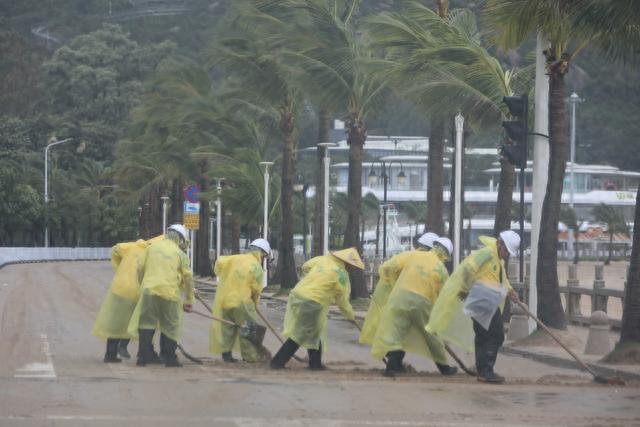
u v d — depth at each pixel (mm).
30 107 188125
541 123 30281
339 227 118062
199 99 71750
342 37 47719
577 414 15344
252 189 68188
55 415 14000
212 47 58188
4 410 14359
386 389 17578
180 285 21656
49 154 154750
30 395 15867
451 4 61156
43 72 191750
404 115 165125
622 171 166000
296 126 63656
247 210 69000
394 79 35969
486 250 19141
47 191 134500
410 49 37125
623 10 22172
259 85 57969
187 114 71750
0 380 17812
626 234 126688
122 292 21844
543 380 20188
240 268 22266
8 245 127500
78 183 152125
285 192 59812
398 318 19922
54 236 147375
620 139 183375
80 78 178375
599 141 183750
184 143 78562
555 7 24406
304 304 20812
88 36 187375
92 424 13344
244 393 16594
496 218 38406
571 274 37250
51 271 91250
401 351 20016
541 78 30109
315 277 20953
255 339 22266
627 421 14719
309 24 48094
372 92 48906
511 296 19547
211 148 69562
